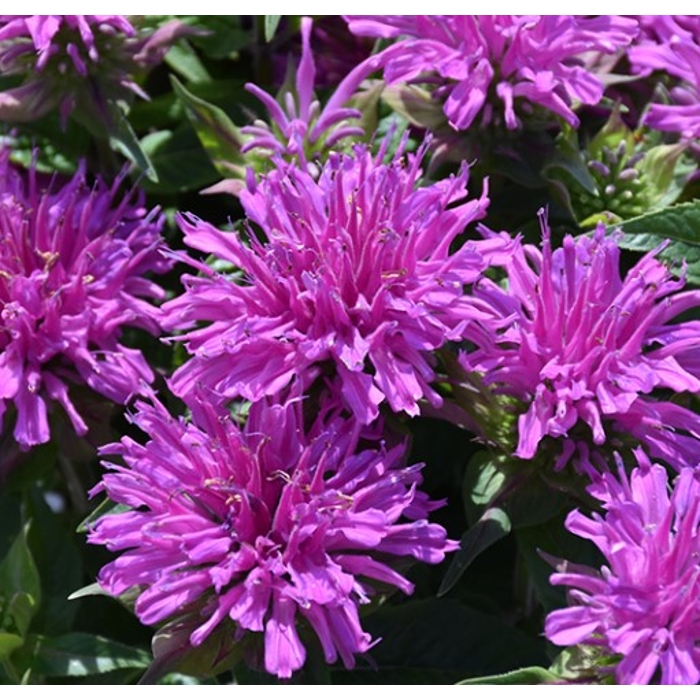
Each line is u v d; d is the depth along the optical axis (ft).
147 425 1.25
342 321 1.24
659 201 1.42
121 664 1.34
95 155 1.50
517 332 1.27
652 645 1.18
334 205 1.26
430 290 1.25
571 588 1.21
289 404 1.23
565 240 1.29
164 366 1.42
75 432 1.36
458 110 1.34
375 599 1.24
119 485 1.24
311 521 1.21
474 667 1.36
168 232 1.49
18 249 1.35
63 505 1.62
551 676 1.21
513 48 1.35
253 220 1.33
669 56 1.42
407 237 1.26
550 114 1.39
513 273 1.29
